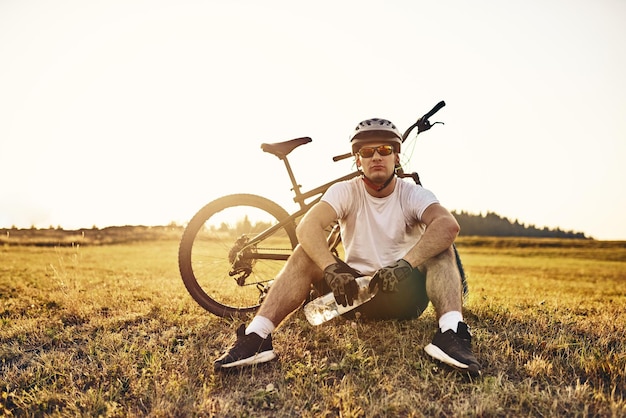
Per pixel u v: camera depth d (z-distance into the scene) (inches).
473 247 2856.8
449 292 116.2
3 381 116.3
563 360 119.7
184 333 142.1
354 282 111.3
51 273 325.1
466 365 107.1
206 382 111.5
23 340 142.1
